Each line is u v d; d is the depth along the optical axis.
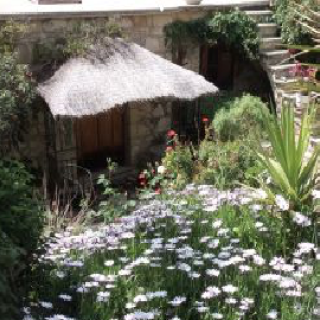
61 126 7.23
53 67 6.61
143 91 6.38
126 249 3.08
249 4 8.54
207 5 7.89
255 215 3.32
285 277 2.64
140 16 7.49
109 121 7.97
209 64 8.92
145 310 2.45
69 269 2.89
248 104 7.20
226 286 2.46
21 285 2.66
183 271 2.76
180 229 3.30
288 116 3.42
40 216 2.83
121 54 6.86
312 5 7.79
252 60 8.68
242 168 5.07
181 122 8.48
